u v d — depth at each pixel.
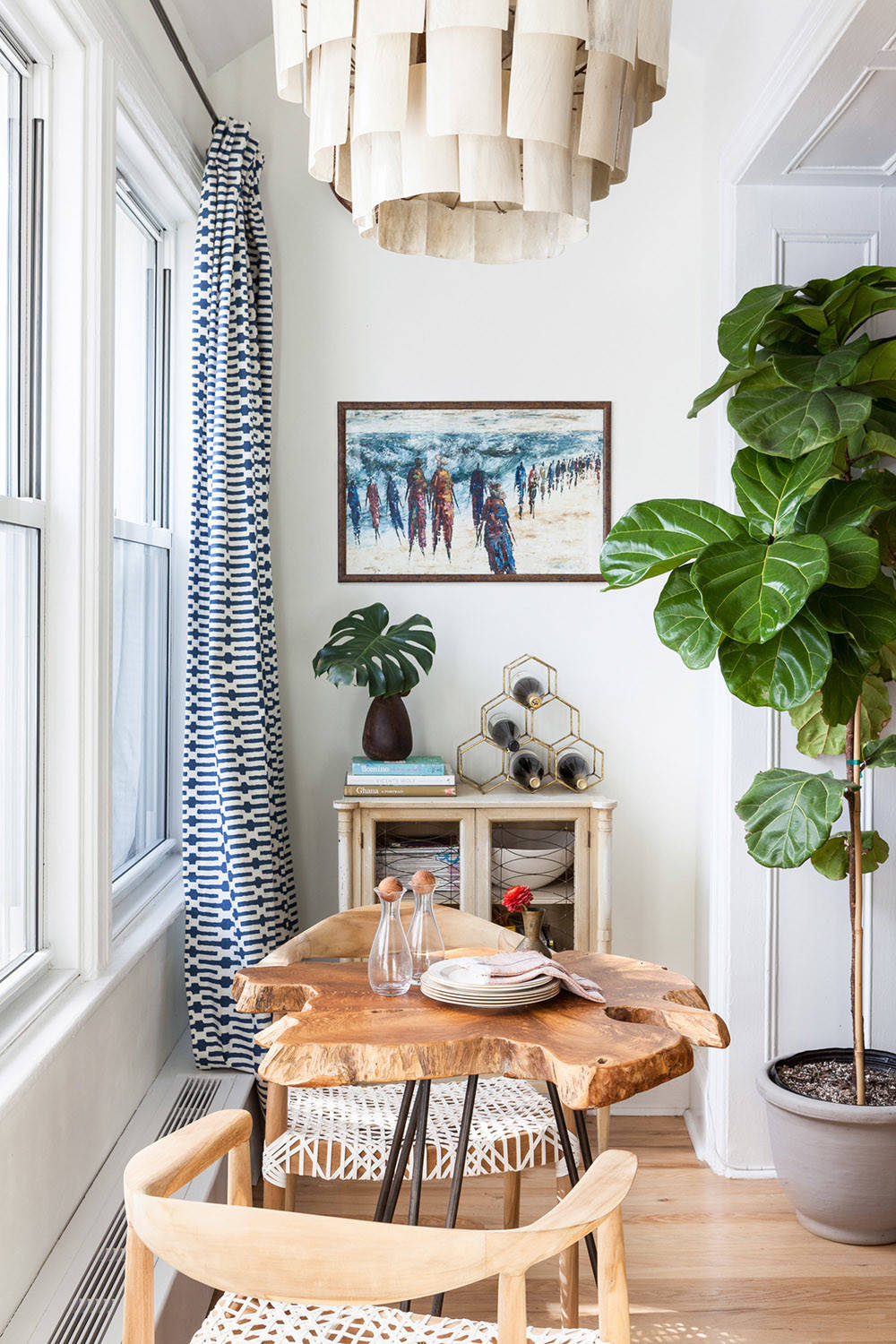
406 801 3.01
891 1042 2.97
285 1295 1.08
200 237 2.95
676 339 3.37
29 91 2.13
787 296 2.39
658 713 3.39
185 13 2.92
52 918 2.19
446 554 3.35
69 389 2.17
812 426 2.12
